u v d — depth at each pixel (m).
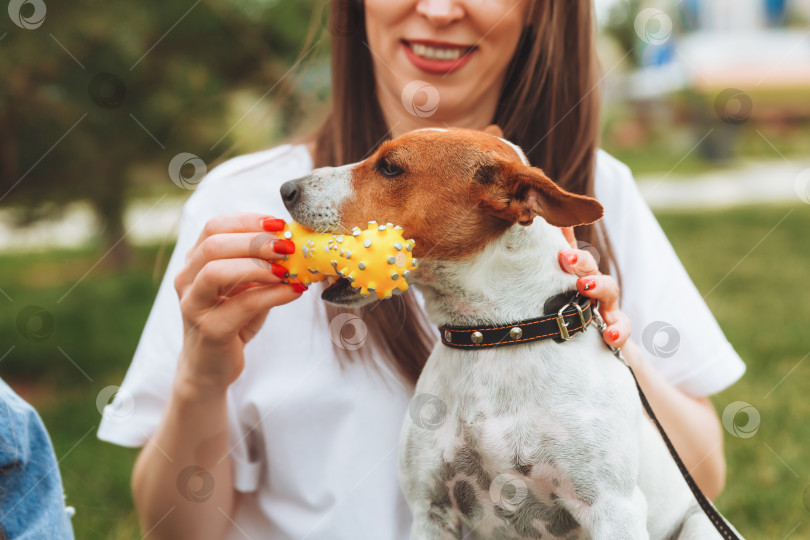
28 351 6.39
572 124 2.57
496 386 2.11
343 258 1.95
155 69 5.76
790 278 7.26
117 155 5.94
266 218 2.07
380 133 2.59
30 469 1.93
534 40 2.56
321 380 2.38
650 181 11.56
